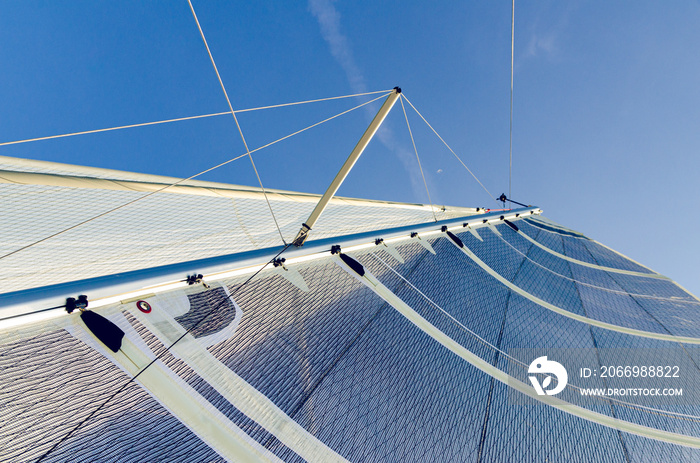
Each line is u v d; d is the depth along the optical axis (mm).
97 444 3268
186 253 6941
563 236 21891
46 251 5672
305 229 6898
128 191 8570
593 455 6172
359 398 5160
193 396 4055
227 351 4750
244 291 5766
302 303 6246
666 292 17422
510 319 9477
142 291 4680
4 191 6637
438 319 7867
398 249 9914
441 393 5945
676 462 6801
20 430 3107
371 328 6602
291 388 4789
